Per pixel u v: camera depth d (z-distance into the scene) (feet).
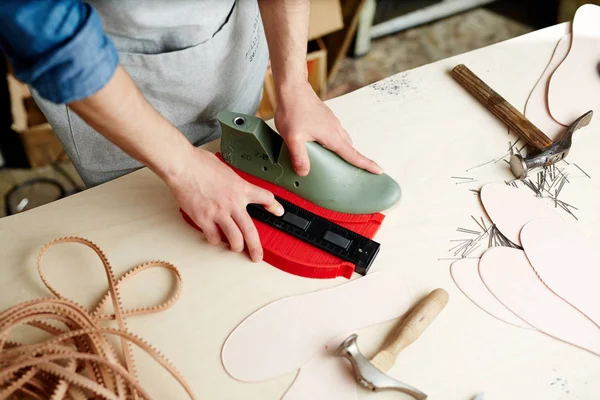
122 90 2.07
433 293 2.55
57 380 2.14
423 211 2.90
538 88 3.43
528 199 2.94
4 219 2.79
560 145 3.04
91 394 2.20
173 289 2.62
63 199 2.88
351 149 2.81
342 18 5.85
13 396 2.21
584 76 3.46
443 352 2.45
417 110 3.33
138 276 2.65
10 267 2.64
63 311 2.25
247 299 2.59
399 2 6.90
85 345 2.25
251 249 2.64
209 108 3.33
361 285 2.63
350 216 2.83
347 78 6.82
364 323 2.52
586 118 3.14
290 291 2.62
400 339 2.40
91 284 2.62
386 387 2.21
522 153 3.15
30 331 2.46
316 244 2.68
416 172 3.05
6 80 5.25
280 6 2.85
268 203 2.70
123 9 2.53
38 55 1.84
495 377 2.40
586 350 2.48
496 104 3.27
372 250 2.66
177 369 2.37
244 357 2.41
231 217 2.60
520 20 7.36
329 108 3.15
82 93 1.93
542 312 2.57
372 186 2.83
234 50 3.14
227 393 2.33
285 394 2.32
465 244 2.79
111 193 2.92
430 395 2.34
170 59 2.83
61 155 5.81
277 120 2.90
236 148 2.86
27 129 5.28
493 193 2.95
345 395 2.32
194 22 2.73
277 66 3.00
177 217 2.85
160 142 2.32
